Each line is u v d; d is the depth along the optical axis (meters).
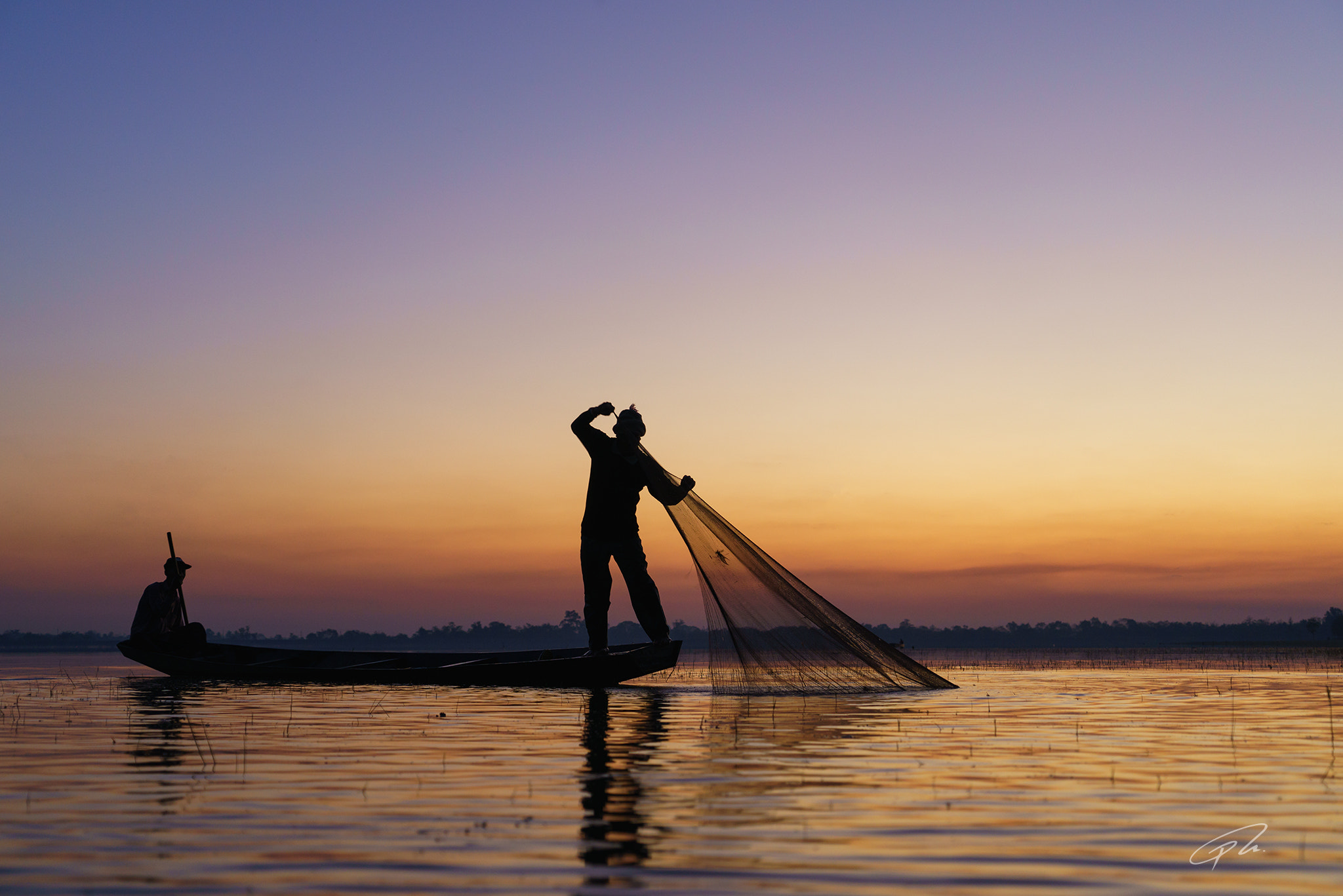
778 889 5.95
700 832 7.27
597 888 5.98
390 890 5.95
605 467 23.58
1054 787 8.95
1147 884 6.07
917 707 17.05
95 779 9.54
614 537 23.62
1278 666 39.97
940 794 8.62
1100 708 16.86
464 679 24.05
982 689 22.19
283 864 6.48
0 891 5.95
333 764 10.41
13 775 9.75
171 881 6.14
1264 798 8.47
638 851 6.79
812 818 7.70
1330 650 95.50
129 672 33.66
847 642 20.83
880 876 6.22
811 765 10.19
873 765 10.22
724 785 9.09
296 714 16.08
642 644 25.47
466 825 7.52
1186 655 65.94
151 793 8.78
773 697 19.61
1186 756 10.88
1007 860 6.56
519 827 7.43
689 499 21.09
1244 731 13.26
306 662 30.33
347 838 7.13
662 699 19.00
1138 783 9.16
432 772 9.84
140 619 29.89
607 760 10.62
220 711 16.59
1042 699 18.80
